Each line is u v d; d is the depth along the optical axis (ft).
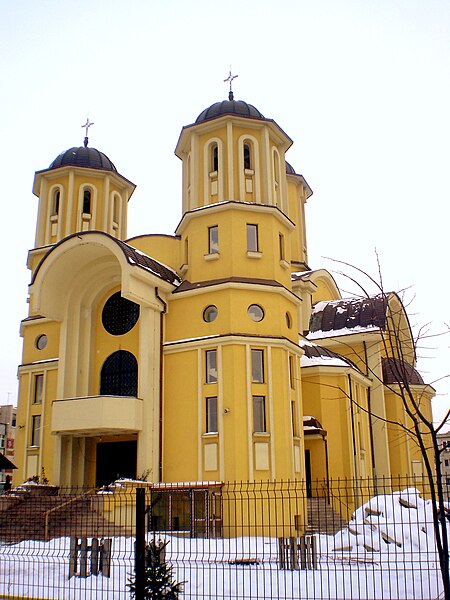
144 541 34.63
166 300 92.63
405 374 39.11
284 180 103.35
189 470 83.87
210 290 89.40
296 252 141.69
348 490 103.71
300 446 89.51
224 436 82.38
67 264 95.81
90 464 94.68
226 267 90.94
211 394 85.40
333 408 109.19
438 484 33.99
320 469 104.47
